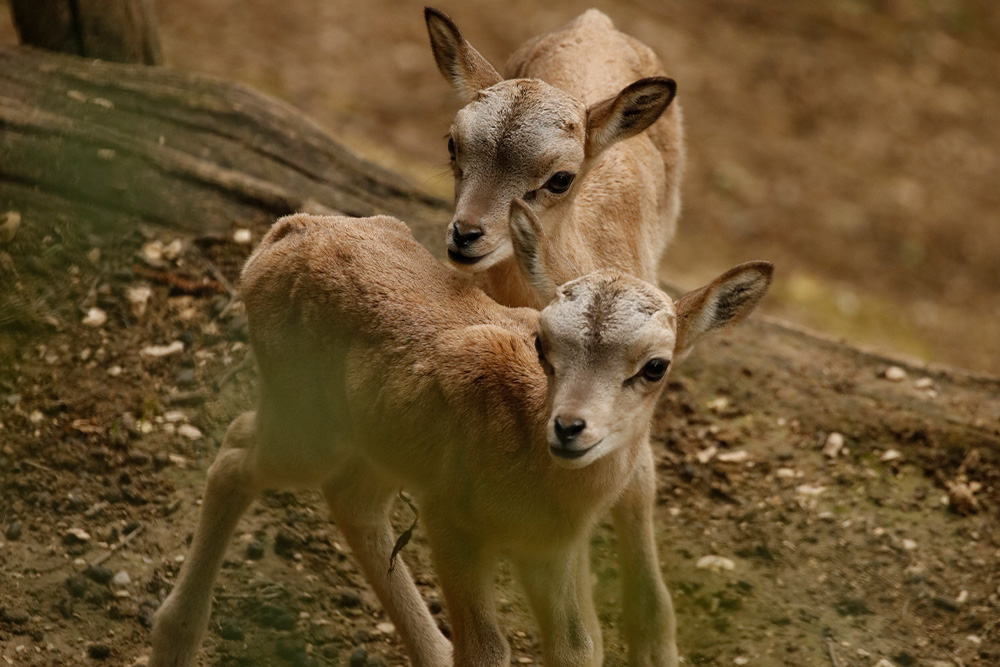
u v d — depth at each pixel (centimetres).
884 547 2345
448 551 1761
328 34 5172
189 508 2166
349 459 1945
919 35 6481
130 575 2030
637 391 1589
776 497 2441
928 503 2453
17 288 2494
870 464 2534
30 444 2208
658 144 2553
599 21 2700
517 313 1861
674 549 2319
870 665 2105
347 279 1834
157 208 2705
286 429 1883
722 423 2605
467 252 1931
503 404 1688
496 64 4847
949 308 4647
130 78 2952
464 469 1712
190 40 4822
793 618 2189
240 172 2845
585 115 2097
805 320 4353
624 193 2275
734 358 2772
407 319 1789
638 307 1579
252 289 1916
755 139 5297
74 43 3031
